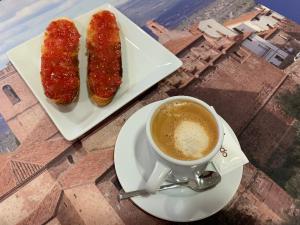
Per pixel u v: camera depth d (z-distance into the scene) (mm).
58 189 528
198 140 483
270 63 688
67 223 499
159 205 488
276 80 663
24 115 605
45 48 640
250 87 654
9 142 575
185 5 799
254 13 782
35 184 532
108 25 688
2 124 593
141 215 508
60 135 584
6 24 731
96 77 615
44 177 539
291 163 564
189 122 501
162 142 479
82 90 634
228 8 794
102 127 598
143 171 519
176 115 507
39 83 624
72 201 517
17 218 500
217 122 497
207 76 669
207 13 783
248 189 534
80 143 576
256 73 673
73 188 529
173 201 492
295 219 510
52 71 604
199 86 656
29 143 575
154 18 772
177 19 771
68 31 663
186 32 746
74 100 613
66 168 550
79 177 540
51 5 772
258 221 507
